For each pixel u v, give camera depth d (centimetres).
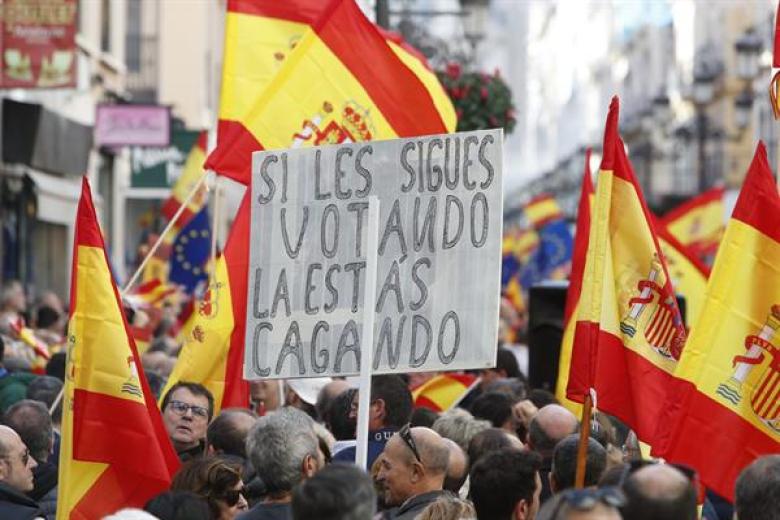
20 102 4828
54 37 4159
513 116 3641
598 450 1411
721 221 4612
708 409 1432
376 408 1742
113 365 1483
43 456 1620
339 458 1673
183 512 1188
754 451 1424
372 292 1396
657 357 1588
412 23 4188
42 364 2773
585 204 2072
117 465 1479
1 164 5031
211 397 1758
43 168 5134
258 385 2209
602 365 1595
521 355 3894
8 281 5162
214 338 1903
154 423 1488
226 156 2000
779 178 2517
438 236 1480
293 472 1328
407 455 1379
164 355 2494
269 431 1338
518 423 1895
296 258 1530
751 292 1434
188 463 1366
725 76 11619
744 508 1180
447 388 2444
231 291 1905
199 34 8475
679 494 1022
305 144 2000
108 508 1478
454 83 3588
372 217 1398
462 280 1466
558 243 5369
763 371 1429
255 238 1547
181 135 6278
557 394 2089
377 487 1412
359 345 1497
